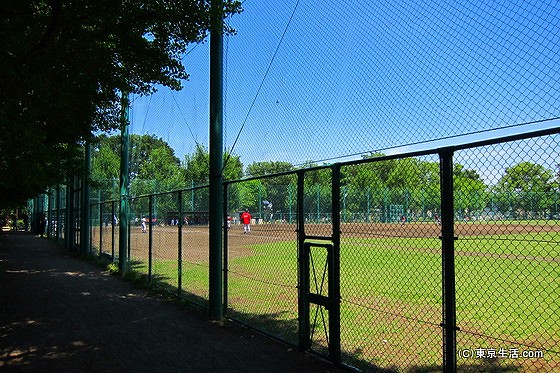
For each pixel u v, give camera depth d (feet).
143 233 92.12
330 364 16.96
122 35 23.54
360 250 43.88
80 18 20.52
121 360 17.72
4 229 163.12
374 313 24.03
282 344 19.76
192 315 25.79
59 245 84.99
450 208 12.77
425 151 13.38
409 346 18.42
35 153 26.48
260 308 26.48
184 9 23.21
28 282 39.04
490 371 15.11
